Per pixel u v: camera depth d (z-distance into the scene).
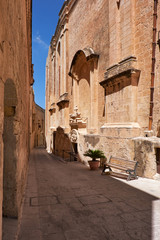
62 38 20.17
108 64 10.58
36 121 43.84
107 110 9.87
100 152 9.24
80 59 14.57
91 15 13.09
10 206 3.39
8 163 3.39
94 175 7.79
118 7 9.45
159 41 6.98
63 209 4.08
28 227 3.24
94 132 11.65
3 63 1.93
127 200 4.60
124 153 7.95
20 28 4.54
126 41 8.67
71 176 7.67
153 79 7.32
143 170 6.93
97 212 3.90
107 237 2.96
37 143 46.03
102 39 11.36
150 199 4.66
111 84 9.40
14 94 3.28
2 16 1.86
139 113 7.98
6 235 2.78
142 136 7.75
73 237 2.96
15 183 3.43
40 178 7.38
